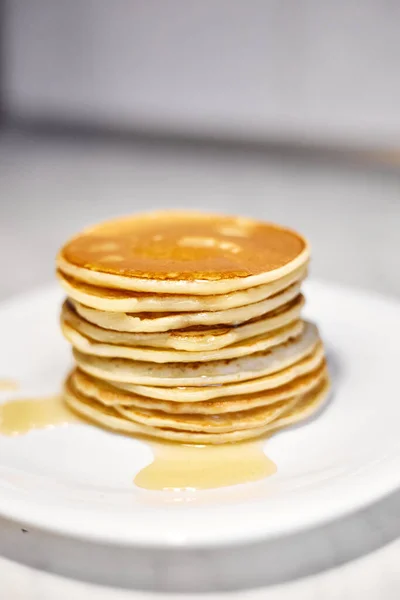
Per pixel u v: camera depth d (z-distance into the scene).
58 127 1.47
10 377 0.51
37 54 1.42
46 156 1.33
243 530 0.38
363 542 0.40
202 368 0.45
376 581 0.38
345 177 1.14
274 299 0.45
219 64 1.26
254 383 0.45
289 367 0.46
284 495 0.39
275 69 1.21
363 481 0.40
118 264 0.45
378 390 0.49
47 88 1.44
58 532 0.38
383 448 0.44
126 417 0.46
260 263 0.45
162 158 1.29
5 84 1.49
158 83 1.33
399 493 0.43
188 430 0.45
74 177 1.18
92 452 0.45
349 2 1.10
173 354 0.44
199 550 0.40
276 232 0.50
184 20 1.25
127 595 0.38
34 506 0.39
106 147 1.38
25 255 0.79
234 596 0.38
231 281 0.44
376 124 1.15
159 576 0.39
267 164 1.23
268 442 0.45
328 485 0.40
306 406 0.47
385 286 0.69
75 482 0.42
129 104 1.38
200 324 0.45
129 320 0.44
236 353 0.45
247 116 1.28
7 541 0.40
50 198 1.05
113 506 0.39
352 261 0.76
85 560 0.40
